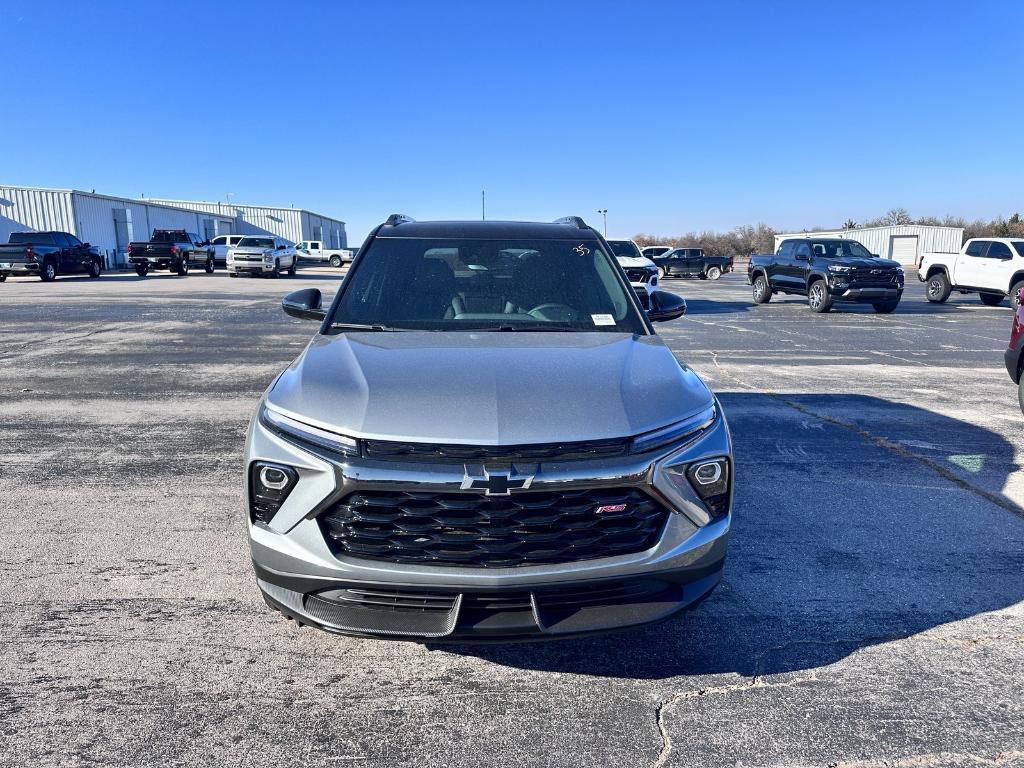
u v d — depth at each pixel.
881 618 3.13
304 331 12.52
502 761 2.25
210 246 37.06
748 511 4.33
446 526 2.27
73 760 2.20
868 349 11.34
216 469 4.95
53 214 39.06
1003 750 2.32
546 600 2.33
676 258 42.38
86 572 3.42
